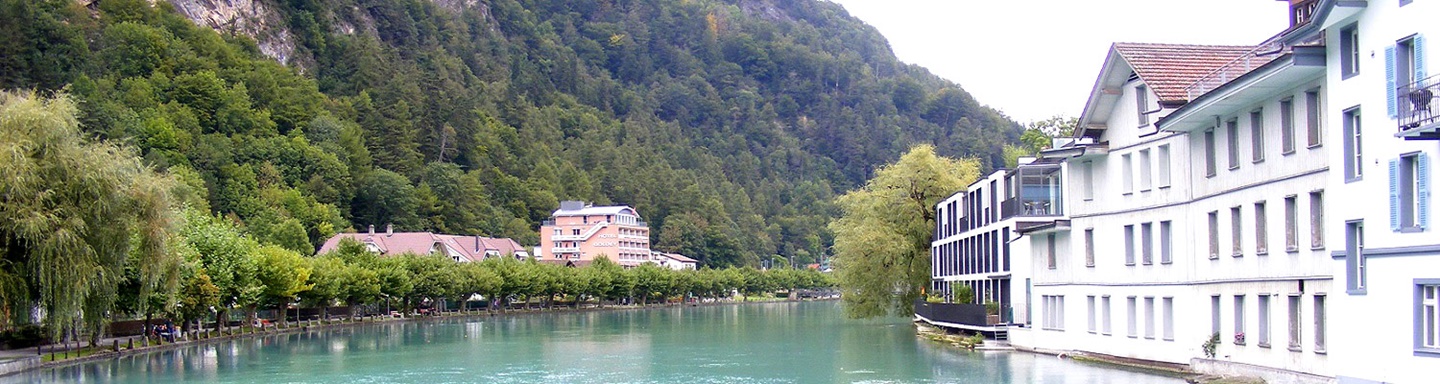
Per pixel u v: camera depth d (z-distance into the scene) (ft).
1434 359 91.09
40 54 599.57
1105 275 167.22
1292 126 119.14
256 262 289.53
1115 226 164.55
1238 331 132.67
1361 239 103.60
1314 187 114.01
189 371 183.73
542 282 528.22
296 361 205.36
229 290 265.54
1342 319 106.01
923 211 289.94
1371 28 98.32
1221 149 135.74
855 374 167.53
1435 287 91.35
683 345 247.70
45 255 157.69
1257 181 126.62
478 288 479.41
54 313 161.99
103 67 634.43
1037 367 164.14
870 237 275.39
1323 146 112.27
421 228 643.04
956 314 228.63
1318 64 108.27
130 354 219.41
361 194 634.02
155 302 222.28
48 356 193.77
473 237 640.99
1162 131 146.00
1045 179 199.52
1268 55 128.67
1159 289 152.35
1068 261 179.52
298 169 608.60
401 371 184.75
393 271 412.98
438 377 174.70
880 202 287.28
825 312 495.41
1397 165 94.79
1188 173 145.79
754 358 205.67
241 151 591.78
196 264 235.20
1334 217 106.93
